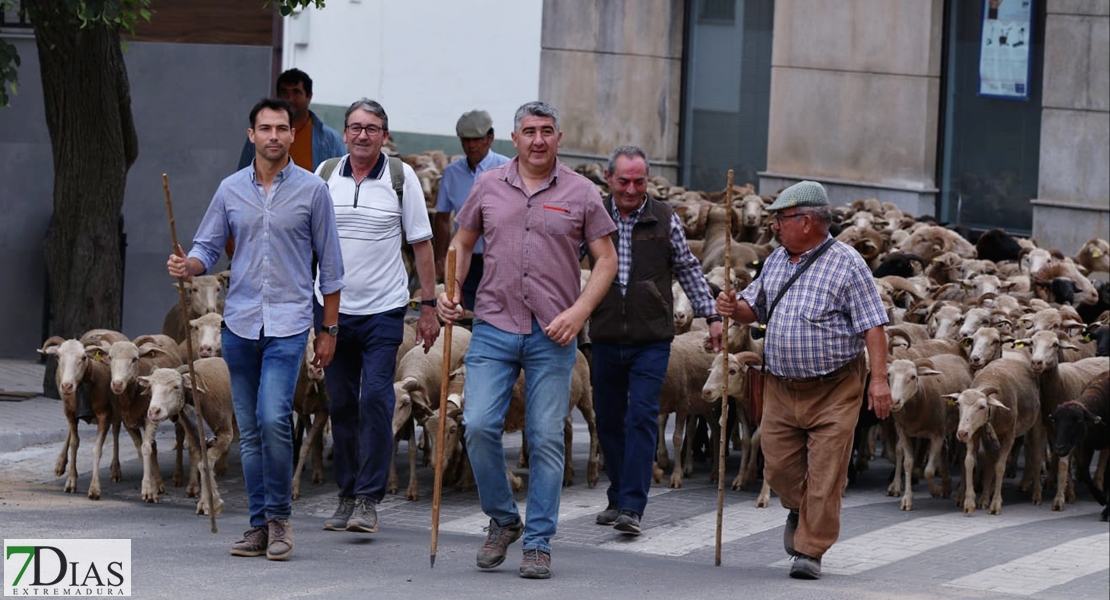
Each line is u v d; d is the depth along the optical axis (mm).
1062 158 30031
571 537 12938
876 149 32656
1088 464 15359
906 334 16766
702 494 15109
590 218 10609
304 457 14812
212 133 24984
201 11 24797
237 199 10992
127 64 24734
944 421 15297
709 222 24281
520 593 10070
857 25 32812
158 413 13680
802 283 11070
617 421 13086
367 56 31922
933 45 31984
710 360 15367
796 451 11305
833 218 26234
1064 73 29938
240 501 14438
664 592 10344
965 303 19391
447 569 10930
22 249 24453
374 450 12078
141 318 24969
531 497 10734
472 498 14766
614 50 36438
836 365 10961
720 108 36344
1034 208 30438
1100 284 23203
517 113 10656
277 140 10898
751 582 10945
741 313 11352
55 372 19734
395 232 12258
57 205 19672
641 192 12594
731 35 36094
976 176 31906
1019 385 15109
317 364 11383
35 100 24328
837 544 13109
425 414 14617
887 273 22344
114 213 19797
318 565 10883
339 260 11234
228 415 14406
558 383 10594
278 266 10945
